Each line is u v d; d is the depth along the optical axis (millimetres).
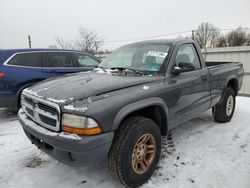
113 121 2377
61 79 3258
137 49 3793
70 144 2248
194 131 4480
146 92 2766
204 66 4133
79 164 2328
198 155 3500
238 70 5293
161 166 3193
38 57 5715
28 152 3705
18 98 5355
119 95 2555
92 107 2299
